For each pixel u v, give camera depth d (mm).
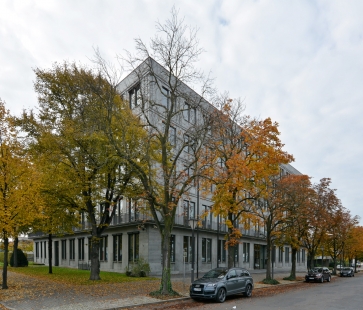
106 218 22016
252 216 20906
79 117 19266
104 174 21172
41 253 49531
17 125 19172
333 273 47250
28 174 14992
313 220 28422
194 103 17844
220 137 20922
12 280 20844
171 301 14484
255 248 44125
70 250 39625
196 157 17297
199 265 31469
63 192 19281
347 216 42031
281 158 19328
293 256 31031
